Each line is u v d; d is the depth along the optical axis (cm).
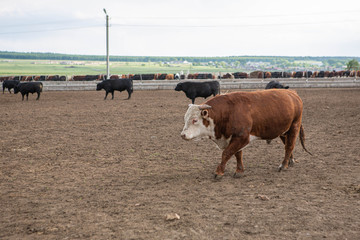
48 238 495
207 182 758
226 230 513
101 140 1244
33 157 1003
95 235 502
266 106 781
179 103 2603
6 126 1562
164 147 1124
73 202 642
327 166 873
